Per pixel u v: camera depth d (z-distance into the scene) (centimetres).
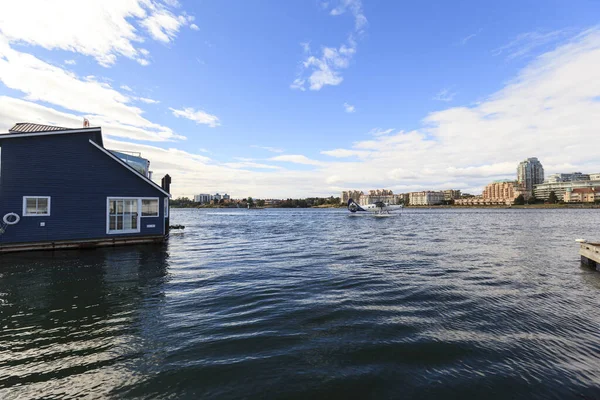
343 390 415
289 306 768
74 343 550
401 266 1324
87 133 1725
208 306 764
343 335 593
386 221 5859
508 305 786
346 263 1395
